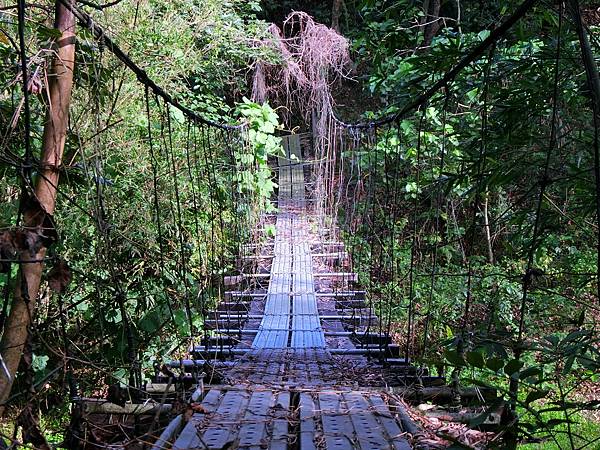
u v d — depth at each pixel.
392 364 2.96
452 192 5.24
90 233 3.03
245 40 7.36
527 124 2.28
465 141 4.66
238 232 5.29
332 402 2.24
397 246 5.46
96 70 1.88
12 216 2.59
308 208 8.34
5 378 1.44
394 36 2.93
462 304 5.23
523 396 2.97
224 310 4.25
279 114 10.33
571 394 4.35
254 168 6.79
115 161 3.49
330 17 11.64
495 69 2.56
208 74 6.85
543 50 2.15
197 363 2.84
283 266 5.57
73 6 1.62
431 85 2.66
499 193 5.09
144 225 3.37
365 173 7.02
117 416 2.22
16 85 1.91
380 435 1.88
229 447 1.71
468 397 2.41
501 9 2.43
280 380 2.64
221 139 5.42
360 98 10.63
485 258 5.72
